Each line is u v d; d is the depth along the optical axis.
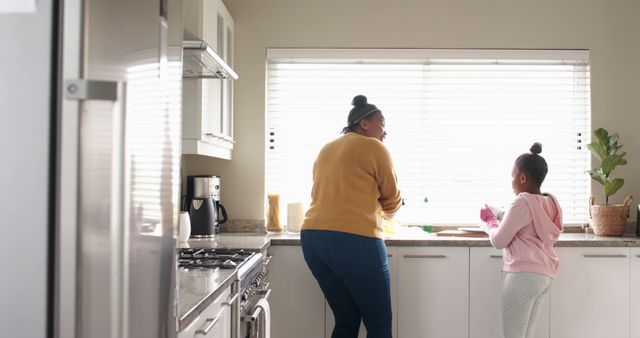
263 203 3.56
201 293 1.49
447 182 3.65
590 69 3.64
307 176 3.65
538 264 2.69
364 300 2.67
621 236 3.38
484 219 3.24
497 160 3.66
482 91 3.67
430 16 3.61
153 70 1.13
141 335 1.06
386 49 3.61
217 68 2.56
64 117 0.93
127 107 0.98
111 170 0.96
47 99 0.93
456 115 3.67
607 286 3.13
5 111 0.93
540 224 2.70
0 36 0.93
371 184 2.68
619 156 3.37
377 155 2.70
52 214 0.94
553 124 3.67
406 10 3.62
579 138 3.69
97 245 0.96
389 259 3.11
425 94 3.66
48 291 0.94
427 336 3.11
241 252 2.46
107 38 0.98
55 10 0.94
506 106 3.67
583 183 3.68
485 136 3.66
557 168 3.67
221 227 3.55
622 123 3.63
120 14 1.01
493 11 3.62
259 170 3.57
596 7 3.64
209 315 1.53
